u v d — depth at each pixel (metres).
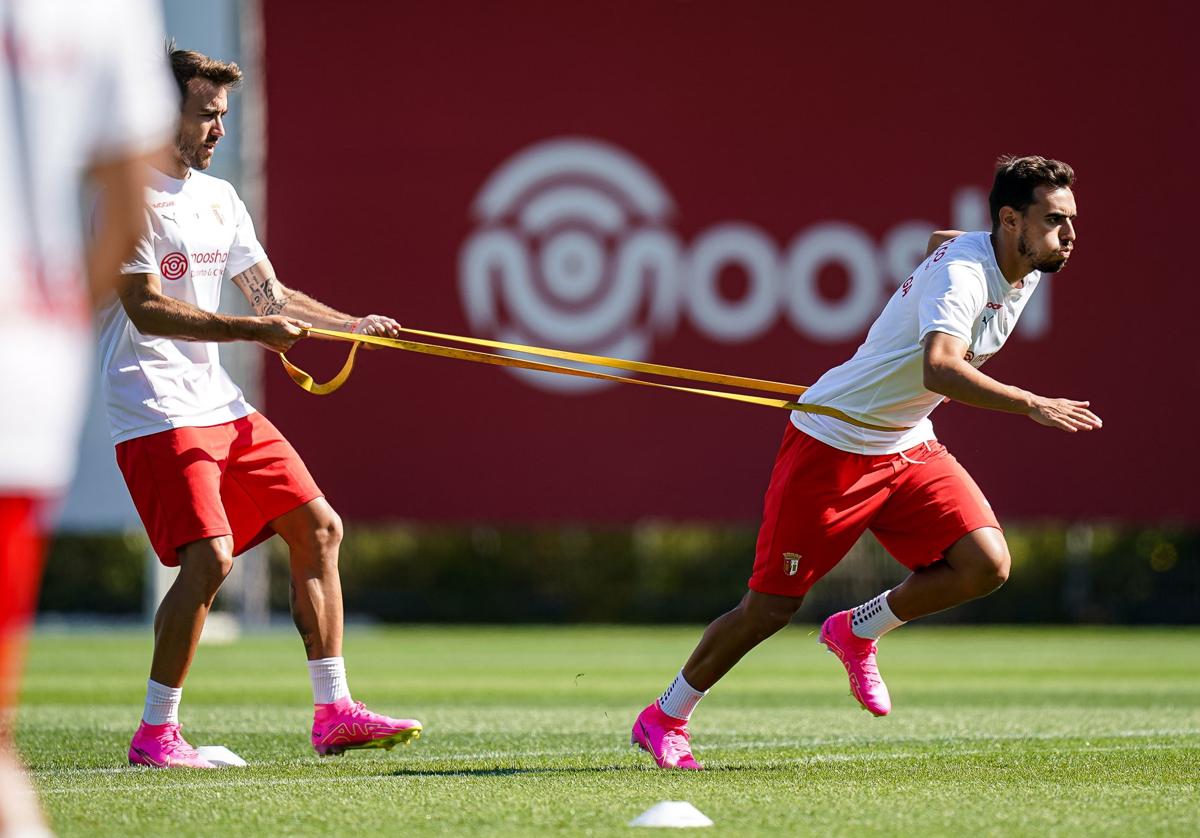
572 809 11.48
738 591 59.84
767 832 10.39
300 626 15.52
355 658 38.72
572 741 18.19
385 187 47.38
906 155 47.12
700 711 23.42
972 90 47.09
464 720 21.48
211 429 15.05
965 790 12.66
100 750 16.55
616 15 47.31
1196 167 46.84
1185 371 46.72
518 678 31.38
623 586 60.16
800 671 34.41
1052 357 46.81
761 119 47.19
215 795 12.26
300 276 47.38
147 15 6.97
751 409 46.69
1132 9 46.97
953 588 15.12
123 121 6.80
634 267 47.12
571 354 15.40
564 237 47.16
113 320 14.97
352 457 46.75
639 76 47.28
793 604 15.02
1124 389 46.75
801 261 47.09
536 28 47.34
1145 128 46.88
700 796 12.23
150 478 14.77
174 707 15.01
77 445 41.81
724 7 47.22
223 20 41.81
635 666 35.47
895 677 32.09
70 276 6.72
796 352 47.03
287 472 15.38
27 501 6.64
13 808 6.68
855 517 14.95
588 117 47.25
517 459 46.97
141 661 35.38
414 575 60.41
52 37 6.60
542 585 60.34
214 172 45.88
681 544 60.12
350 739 15.43
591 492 46.84
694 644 46.09
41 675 30.67
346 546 60.34
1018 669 34.81
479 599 60.28
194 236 15.11
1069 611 58.38
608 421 46.91
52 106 6.60
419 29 47.25
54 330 6.66
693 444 46.75
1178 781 13.33
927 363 14.02
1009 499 46.56
